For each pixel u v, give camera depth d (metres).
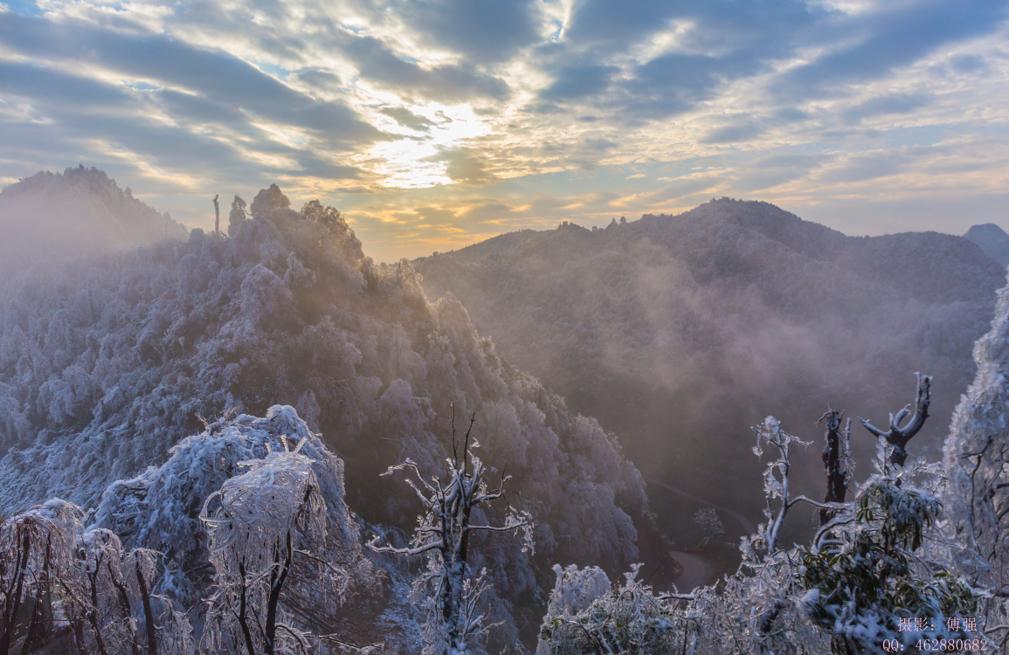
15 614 7.07
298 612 9.51
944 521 7.97
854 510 6.35
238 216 136.38
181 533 10.70
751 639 7.41
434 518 9.84
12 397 90.12
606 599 8.82
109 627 8.33
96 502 63.50
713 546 102.25
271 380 75.38
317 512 7.59
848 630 5.43
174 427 69.06
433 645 8.73
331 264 105.56
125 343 96.81
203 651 8.98
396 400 76.25
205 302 97.75
